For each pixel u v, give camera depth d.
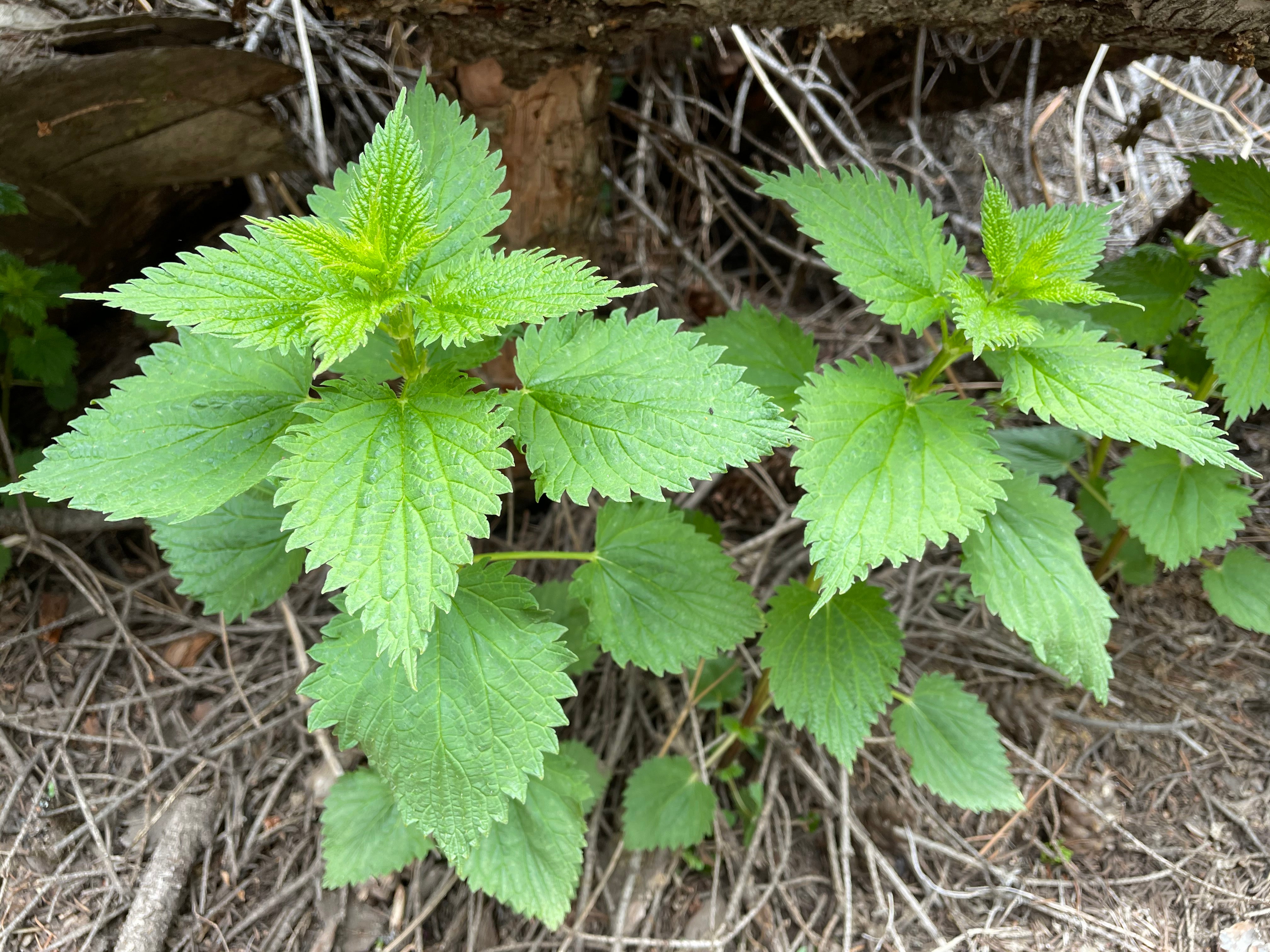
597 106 0.37
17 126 0.34
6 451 0.39
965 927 0.36
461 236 0.25
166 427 0.24
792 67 0.48
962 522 0.25
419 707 0.25
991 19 0.31
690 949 0.35
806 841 0.40
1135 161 0.52
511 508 0.46
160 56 0.34
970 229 0.54
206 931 0.34
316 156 0.42
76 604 0.41
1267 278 0.33
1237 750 0.40
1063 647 0.29
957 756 0.34
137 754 0.38
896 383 0.28
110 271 0.45
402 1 0.30
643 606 0.30
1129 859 0.38
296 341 0.21
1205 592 0.45
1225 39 0.29
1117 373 0.26
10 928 0.32
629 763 0.41
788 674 0.31
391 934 0.35
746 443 0.22
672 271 0.56
